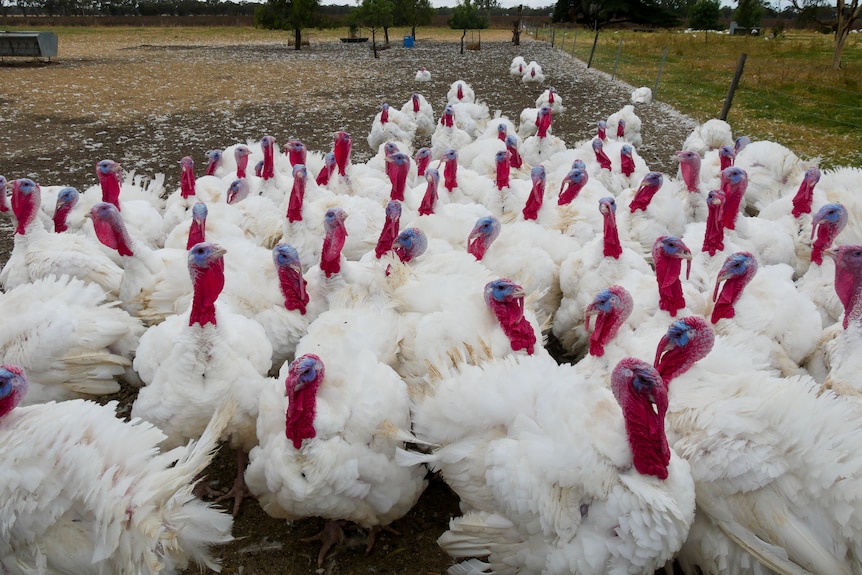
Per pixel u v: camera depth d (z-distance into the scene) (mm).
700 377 1121
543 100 4625
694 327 1092
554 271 1725
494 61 8812
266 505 1155
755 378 1078
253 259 1574
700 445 1005
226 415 1093
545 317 1660
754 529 964
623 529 921
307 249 1812
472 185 2299
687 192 2125
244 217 2037
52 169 3295
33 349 1253
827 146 3691
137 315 1543
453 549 1069
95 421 1001
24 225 1708
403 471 1121
